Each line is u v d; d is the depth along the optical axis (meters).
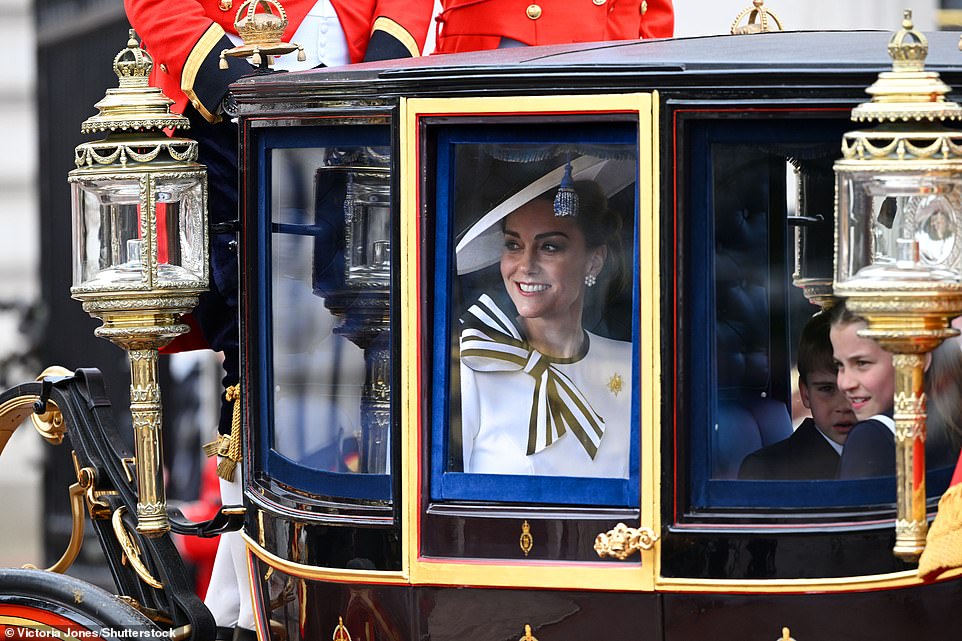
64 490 29.47
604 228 9.80
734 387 9.78
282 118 10.45
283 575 10.62
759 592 9.56
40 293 29.95
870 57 9.54
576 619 9.80
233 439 12.70
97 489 12.30
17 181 32.03
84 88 28.53
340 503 10.40
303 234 10.65
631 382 9.76
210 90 12.85
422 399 9.97
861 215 9.12
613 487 9.80
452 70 9.79
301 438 10.77
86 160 10.90
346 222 10.45
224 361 13.38
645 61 9.56
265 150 10.75
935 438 10.05
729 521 9.60
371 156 10.26
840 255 9.17
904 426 9.16
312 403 10.73
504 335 10.01
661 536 9.59
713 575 9.58
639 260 9.55
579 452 9.93
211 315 13.28
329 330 10.61
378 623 10.18
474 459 10.03
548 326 9.96
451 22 14.54
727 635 9.65
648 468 9.57
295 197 10.65
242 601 13.69
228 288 13.21
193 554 21.16
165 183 10.91
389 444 10.37
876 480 9.77
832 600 9.59
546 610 9.83
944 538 9.12
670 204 9.49
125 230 10.95
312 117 10.27
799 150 9.58
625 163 9.70
